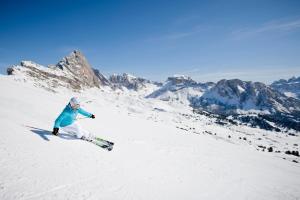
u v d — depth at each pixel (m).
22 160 8.40
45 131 12.95
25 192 6.58
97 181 8.43
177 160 14.64
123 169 10.33
